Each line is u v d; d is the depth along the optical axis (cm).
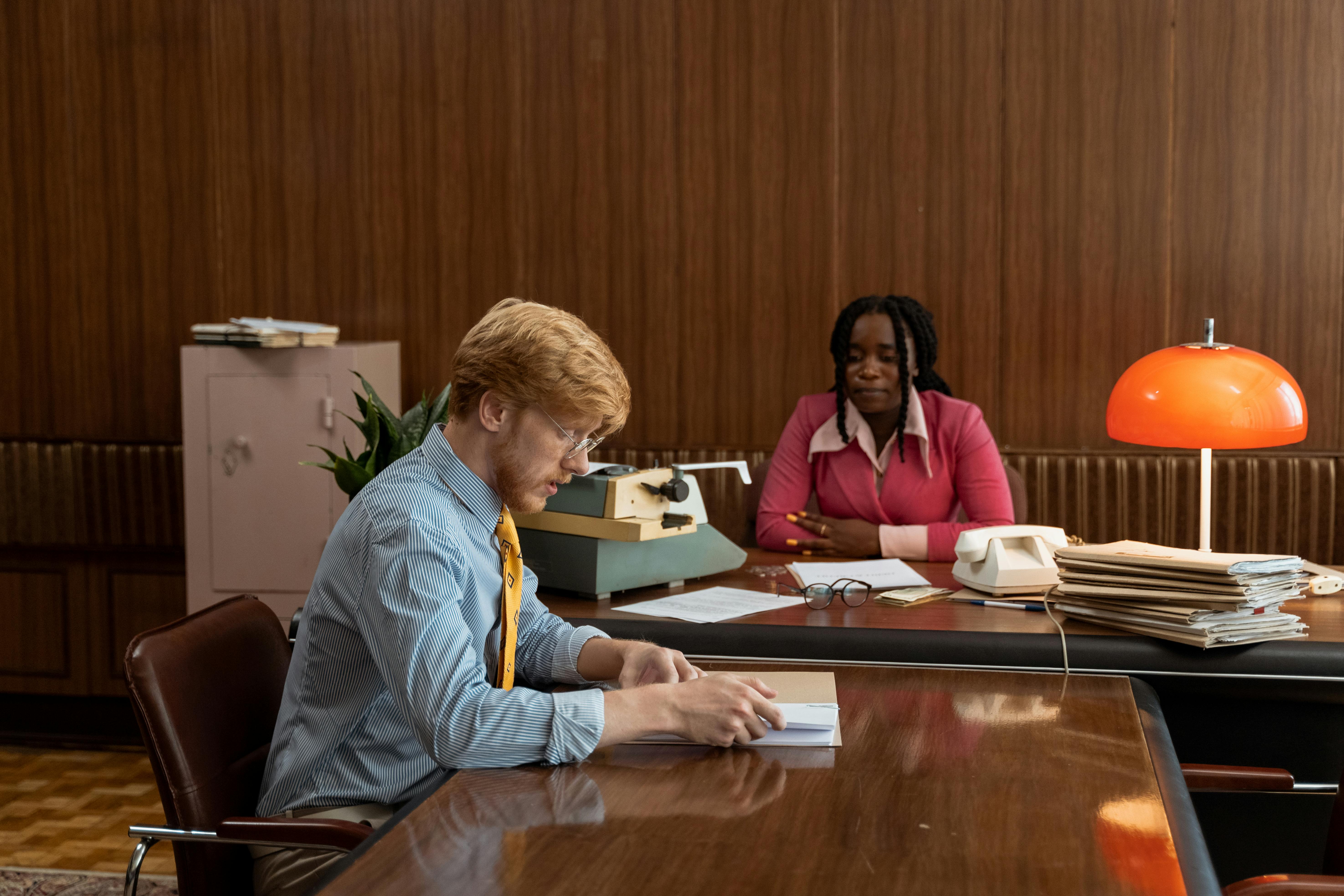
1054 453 406
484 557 163
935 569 270
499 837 121
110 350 443
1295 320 390
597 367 155
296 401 388
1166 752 147
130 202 439
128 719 445
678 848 118
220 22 430
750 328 419
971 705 169
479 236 429
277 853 163
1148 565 198
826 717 156
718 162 415
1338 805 162
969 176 402
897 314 295
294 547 391
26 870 312
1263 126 386
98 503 443
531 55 420
